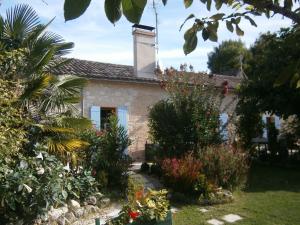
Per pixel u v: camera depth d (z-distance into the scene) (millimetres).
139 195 5617
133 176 10312
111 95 14289
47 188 6258
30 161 6480
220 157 9445
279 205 8281
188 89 11469
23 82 7488
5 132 5801
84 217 7219
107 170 8914
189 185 8664
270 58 13555
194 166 9039
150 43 15430
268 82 13602
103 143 9250
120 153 9469
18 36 8172
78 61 15484
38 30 8297
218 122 11352
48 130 7707
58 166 6914
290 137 16391
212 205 8297
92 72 13922
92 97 13805
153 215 4996
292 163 14891
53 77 8219
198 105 11133
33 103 7988
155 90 15430
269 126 16656
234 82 20391
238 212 7727
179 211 7801
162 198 5527
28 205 6137
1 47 7430
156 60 15484
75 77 8977
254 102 14789
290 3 1826
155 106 11859
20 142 6453
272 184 10844
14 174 5969
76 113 9055
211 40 2029
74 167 8125
